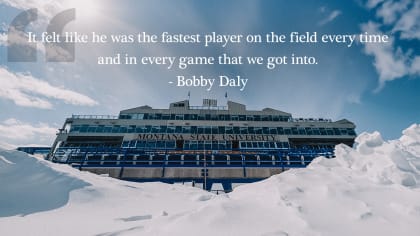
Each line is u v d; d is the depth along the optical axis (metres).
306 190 5.22
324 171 6.46
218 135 34.81
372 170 6.14
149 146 32.66
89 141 33.84
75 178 7.01
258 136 35.31
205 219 4.11
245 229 3.71
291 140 36.47
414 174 5.53
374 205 4.23
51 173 6.85
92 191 6.64
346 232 3.44
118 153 29.47
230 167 28.38
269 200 4.86
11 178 6.14
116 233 3.92
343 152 7.75
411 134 9.07
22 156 7.19
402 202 4.17
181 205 6.85
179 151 30.44
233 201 4.89
